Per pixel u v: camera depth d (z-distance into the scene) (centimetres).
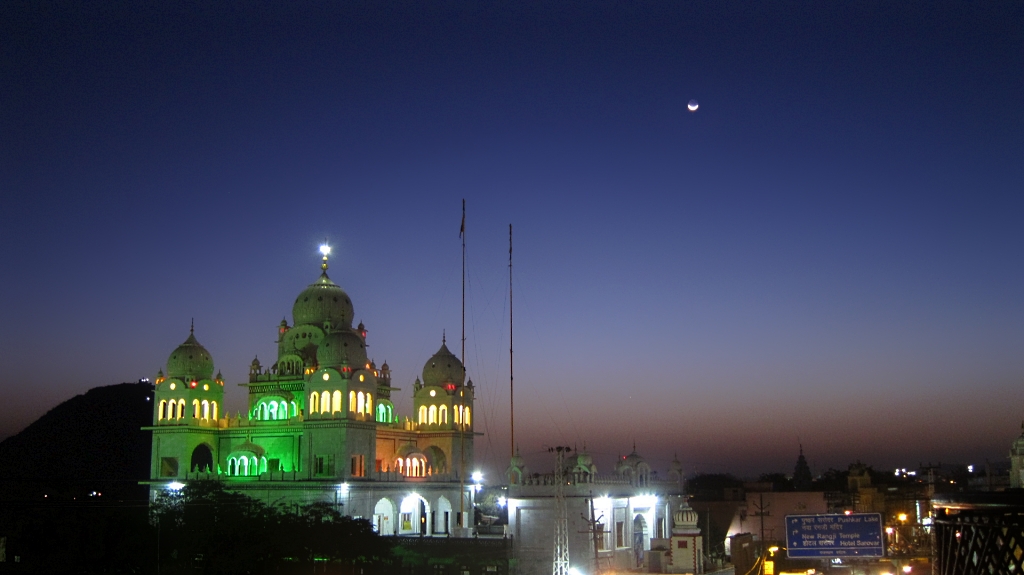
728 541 14962
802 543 8125
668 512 13825
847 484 19750
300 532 11369
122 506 13662
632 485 12900
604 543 11669
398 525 14550
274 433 15200
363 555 11550
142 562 11600
